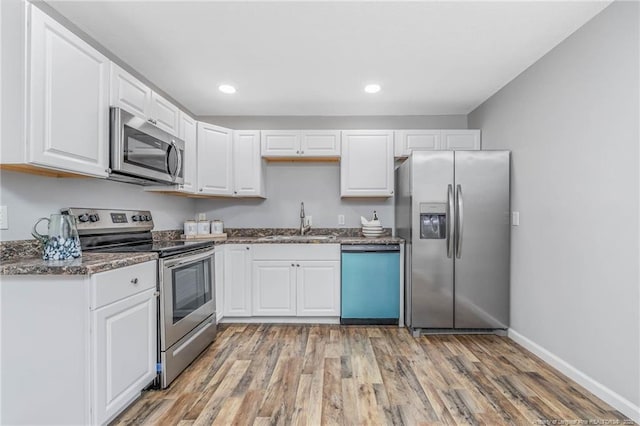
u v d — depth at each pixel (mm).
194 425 1652
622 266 1772
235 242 3191
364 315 3174
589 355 1986
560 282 2240
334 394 1937
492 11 1888
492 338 2838
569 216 2156
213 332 2768
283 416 1725
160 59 2463
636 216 1697
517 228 2754
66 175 1854
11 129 1423
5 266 1433
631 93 1716
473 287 2879
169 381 2035
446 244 2883
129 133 2012
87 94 1745
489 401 1866
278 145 3553
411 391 1971
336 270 3195
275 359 2414
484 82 2885
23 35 1413
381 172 3521
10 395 1464
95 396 1477
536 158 2500
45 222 1874
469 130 3459
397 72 2684
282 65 2562
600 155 1909
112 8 1860
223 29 2072
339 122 3824
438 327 2896
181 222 3512
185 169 2906
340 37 2164
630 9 1713
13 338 1461
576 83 2088
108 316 1567
